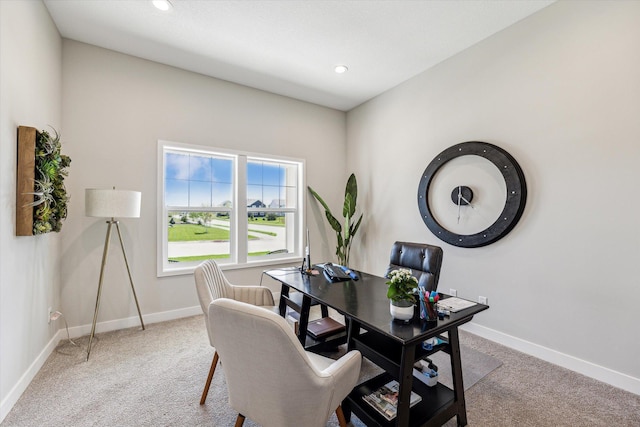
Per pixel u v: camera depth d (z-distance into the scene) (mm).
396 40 2770
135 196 2545
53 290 2439
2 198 1623
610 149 2025
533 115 2416
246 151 3678
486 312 2742
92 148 2771
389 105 3812
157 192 3086
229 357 1188
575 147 2186
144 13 2377
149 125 3053
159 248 3096
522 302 2488
